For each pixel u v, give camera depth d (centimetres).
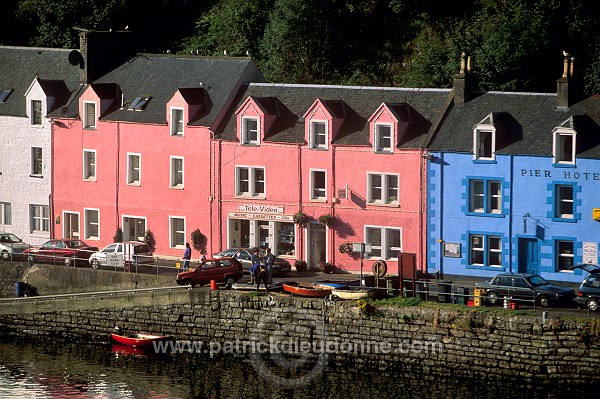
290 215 11006
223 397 9038
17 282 11244
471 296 9194
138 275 10619
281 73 13362
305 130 10900
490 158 10219
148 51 14675
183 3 14988
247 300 9788
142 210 11681
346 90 11081
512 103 10419
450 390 8925
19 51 12712
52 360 9981
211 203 11331
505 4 12988
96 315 10475
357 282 9944
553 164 10000
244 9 14062
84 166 11962
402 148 10519
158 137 11544
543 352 8800
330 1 13450
